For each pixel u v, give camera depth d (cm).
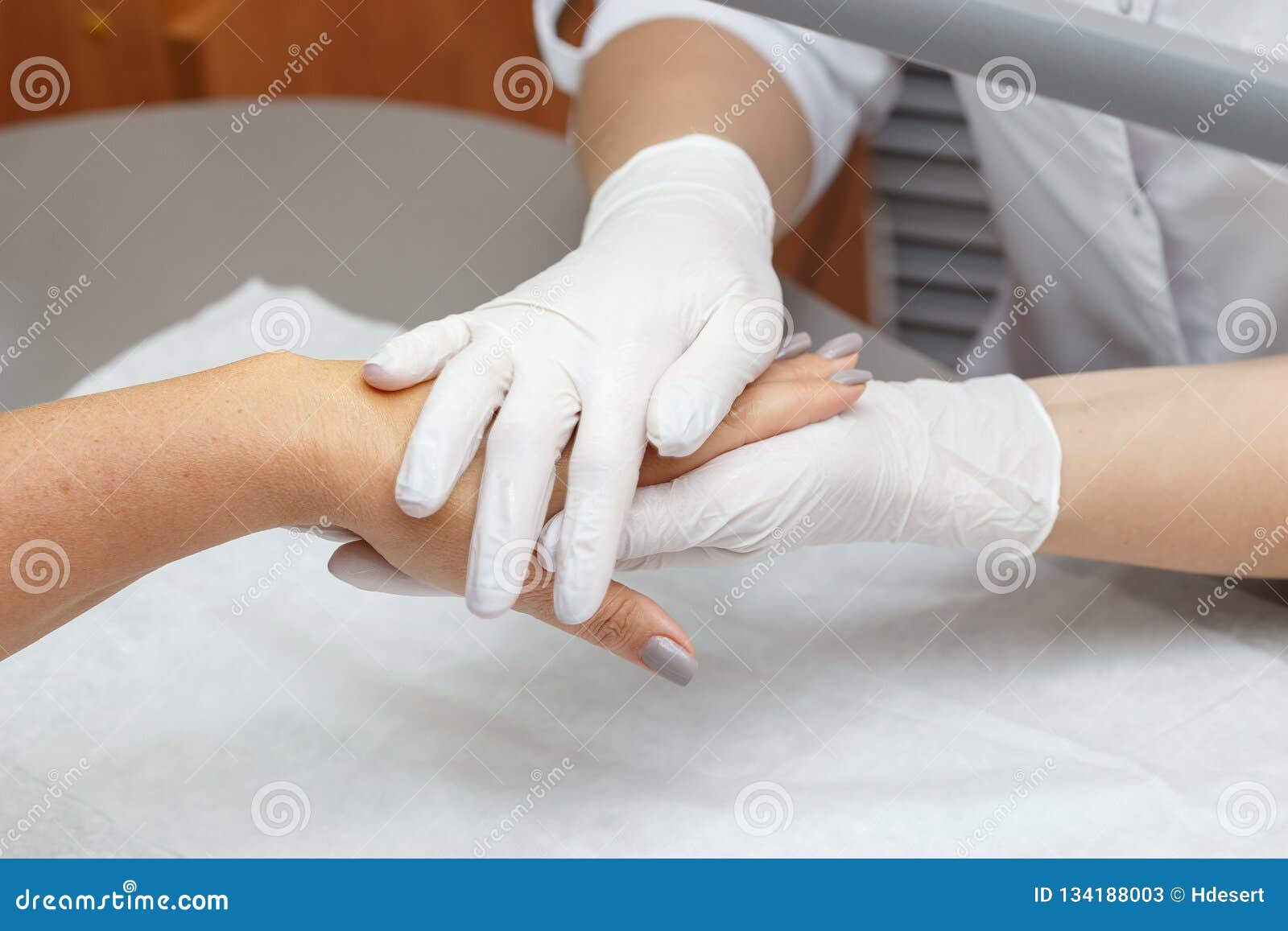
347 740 62
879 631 69
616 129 84
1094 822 57
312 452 56
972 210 127
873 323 135
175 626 69
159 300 95
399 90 177
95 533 55
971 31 50
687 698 65
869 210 134
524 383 58
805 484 61
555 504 60
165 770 61
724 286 65
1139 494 65
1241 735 62
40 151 109
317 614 70
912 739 62
